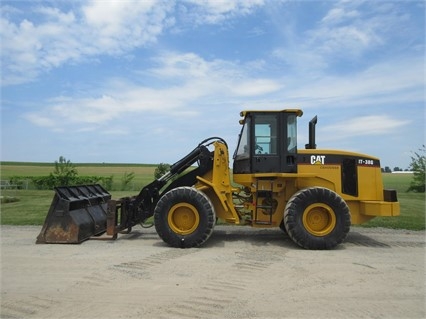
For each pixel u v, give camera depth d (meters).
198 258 7.01
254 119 8.60
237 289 5.19
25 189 33.53
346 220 7.93
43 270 6.13
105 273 5.94
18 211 14.30
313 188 8.07
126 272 6.00
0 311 4.42
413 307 4.58
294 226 7.92
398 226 10.95
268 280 5.61
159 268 6.25
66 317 4.23
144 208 9.21
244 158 8.88
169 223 8.09
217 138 9.02
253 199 8.74
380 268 6.31
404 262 6.74
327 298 4.87
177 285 5.35
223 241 8.86
